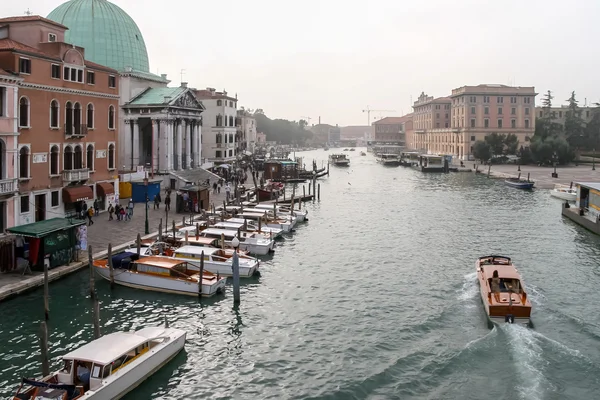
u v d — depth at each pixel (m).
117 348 21.31
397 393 21.28
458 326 27.59
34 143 41.53
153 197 62.06
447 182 103.12
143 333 23.56
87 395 19.08
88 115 48.62
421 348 25.02
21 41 45.56
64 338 25.50
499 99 145.75
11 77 37.72
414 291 33.16
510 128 146.38
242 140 154.00
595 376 22.23
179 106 77.69
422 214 63.25
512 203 72.12
